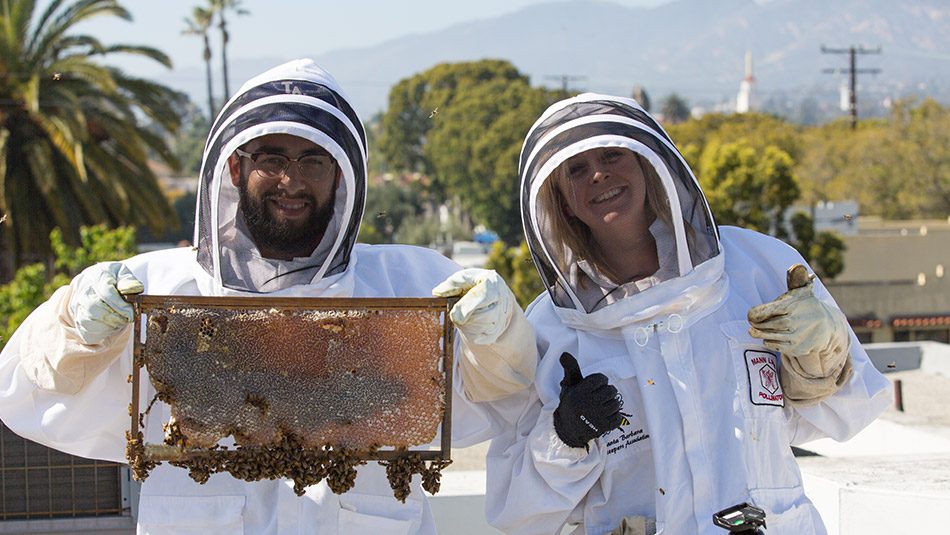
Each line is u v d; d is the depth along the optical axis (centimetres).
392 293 373
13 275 2333
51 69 2244
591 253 354
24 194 2295
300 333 307
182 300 302
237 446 311
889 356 1684
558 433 336
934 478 508
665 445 340
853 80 6241
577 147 337
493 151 6253
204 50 6022
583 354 360
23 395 351
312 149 339
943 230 3503
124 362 352
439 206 8650
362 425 310
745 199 3256
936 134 4825
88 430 353
